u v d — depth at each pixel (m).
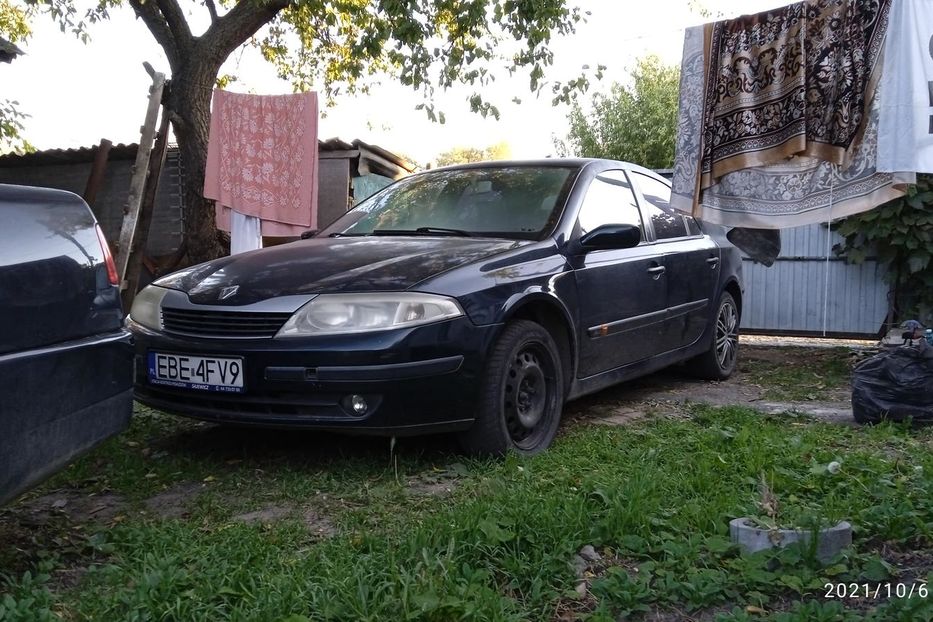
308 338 3.79
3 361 2.50
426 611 2.41
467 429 4.06
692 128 6.07
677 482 3.69
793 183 5.80
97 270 2.99
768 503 3.21
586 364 4.87
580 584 2.78
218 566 2.84
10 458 2.53
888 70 5.28
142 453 4.52
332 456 4.35
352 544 3.02
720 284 6.69
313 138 8.80
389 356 3.75
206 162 9.11
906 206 7.96
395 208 5.36
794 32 5.62
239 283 4.14
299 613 2.47
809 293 9.68
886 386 5.12
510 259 4.36
